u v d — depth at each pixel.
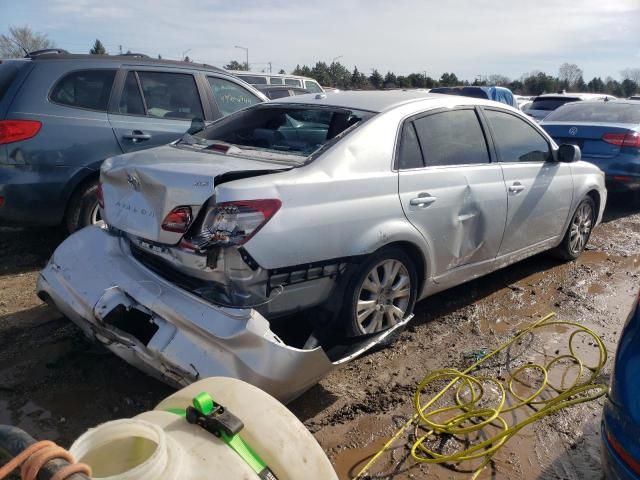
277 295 2.90
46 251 5.50
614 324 4.44
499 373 3.66
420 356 3.83
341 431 3.02
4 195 4.75
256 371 2.59
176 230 2.83
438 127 3.95
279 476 1.50
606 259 6.02
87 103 5.17
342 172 3.24
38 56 5.06
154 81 5.63
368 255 3.32
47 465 1.07
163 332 2.80
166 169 2.94
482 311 4.59
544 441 3.02
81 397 3.17
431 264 3.81
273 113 3.90
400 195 3.50
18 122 4.74
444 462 2.80
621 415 2.18
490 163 4.34
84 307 3.06
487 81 48.03
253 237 2.75
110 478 1.12
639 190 9.00
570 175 5.26
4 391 3.18
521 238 4.72
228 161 3.13
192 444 1.39
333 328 3.36
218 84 6.20
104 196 3.38
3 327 3.90
